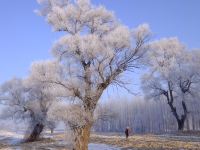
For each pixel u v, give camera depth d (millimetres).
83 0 29828
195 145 36188
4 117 55844
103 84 27875
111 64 27828
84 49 26844
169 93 71250
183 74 64750
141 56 28781
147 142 42312
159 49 66312
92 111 27656
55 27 29406
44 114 52000
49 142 48125
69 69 28234
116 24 30406
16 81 55438
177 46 66312
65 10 29516
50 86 28547
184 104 66250
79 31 29750
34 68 28594
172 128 87938
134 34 28859
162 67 65812
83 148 27562
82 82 27891
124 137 54750
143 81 68250
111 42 27688
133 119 101500
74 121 27531
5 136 68125
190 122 84688
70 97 27984
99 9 29859
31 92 52812
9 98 54906
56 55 28422
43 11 30953
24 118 54812
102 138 53000
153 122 94688
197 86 65500
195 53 67500
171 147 35438
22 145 44969
